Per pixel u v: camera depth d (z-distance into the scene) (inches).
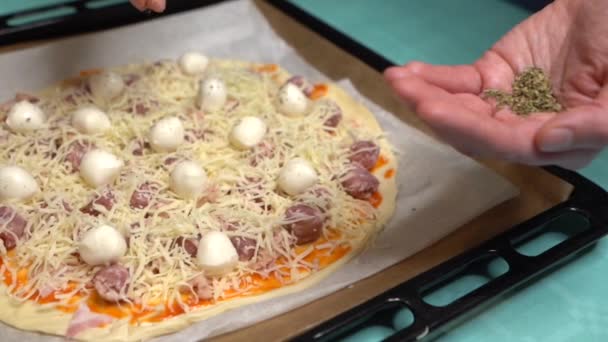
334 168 25.4
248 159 25.4
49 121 26.5
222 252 21.5
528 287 21.9
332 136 27.3
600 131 18.2
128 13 31.7
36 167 24.7
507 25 34.2
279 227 22.8
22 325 20.5
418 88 18.8
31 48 29.7
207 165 24.9
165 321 20.6
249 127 25.7
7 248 22.5
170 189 23.9
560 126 18.0
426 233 23.4
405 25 34.0
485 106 22.2
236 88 28.6
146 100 27.3
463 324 20.9
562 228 23.5
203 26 32.4
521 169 24.9
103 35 31.0
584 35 22.9
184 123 26.5
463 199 24.3
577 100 22.8
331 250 22.9
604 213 22.5
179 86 28.9
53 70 29.7
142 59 31.1
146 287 21.4
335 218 23.5
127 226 22.3
